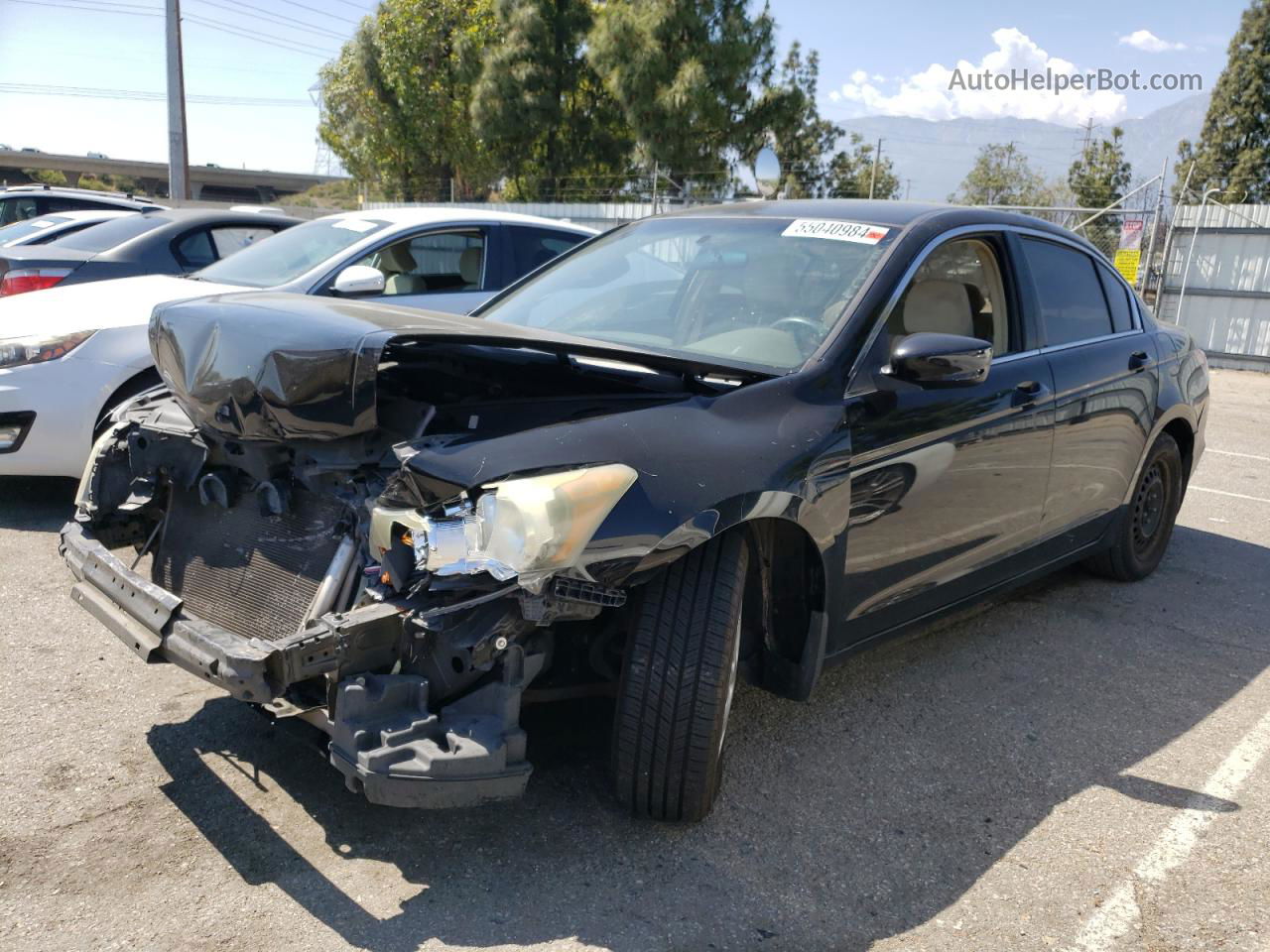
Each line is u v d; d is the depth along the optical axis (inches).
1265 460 335.3
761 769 118.3
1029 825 109.9
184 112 1020.5
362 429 93.7
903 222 136.8
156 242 294.8
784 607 114.3
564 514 85.2
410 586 88.3
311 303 109.6
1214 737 133.8
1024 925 92.7
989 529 139.3
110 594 102.7
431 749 83.8
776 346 120.9
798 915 92.1
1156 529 198.8
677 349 126.3
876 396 116.3
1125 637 169.3
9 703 124.9
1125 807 114.7
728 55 1016.9
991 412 133.0
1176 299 663.1
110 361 199.3
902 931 91.0
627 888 94.3
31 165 3302.2
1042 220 165.2
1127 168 1492.4
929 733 130.3
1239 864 104.3
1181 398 188.9
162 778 109.3
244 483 108.3
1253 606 189.0
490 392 108.7
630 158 1200.8
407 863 96.3
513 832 101.8
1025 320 148.3
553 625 92.9
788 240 138.6
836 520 109.4
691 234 148.9
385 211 262.5
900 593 126.0
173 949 83.4
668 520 90.8
